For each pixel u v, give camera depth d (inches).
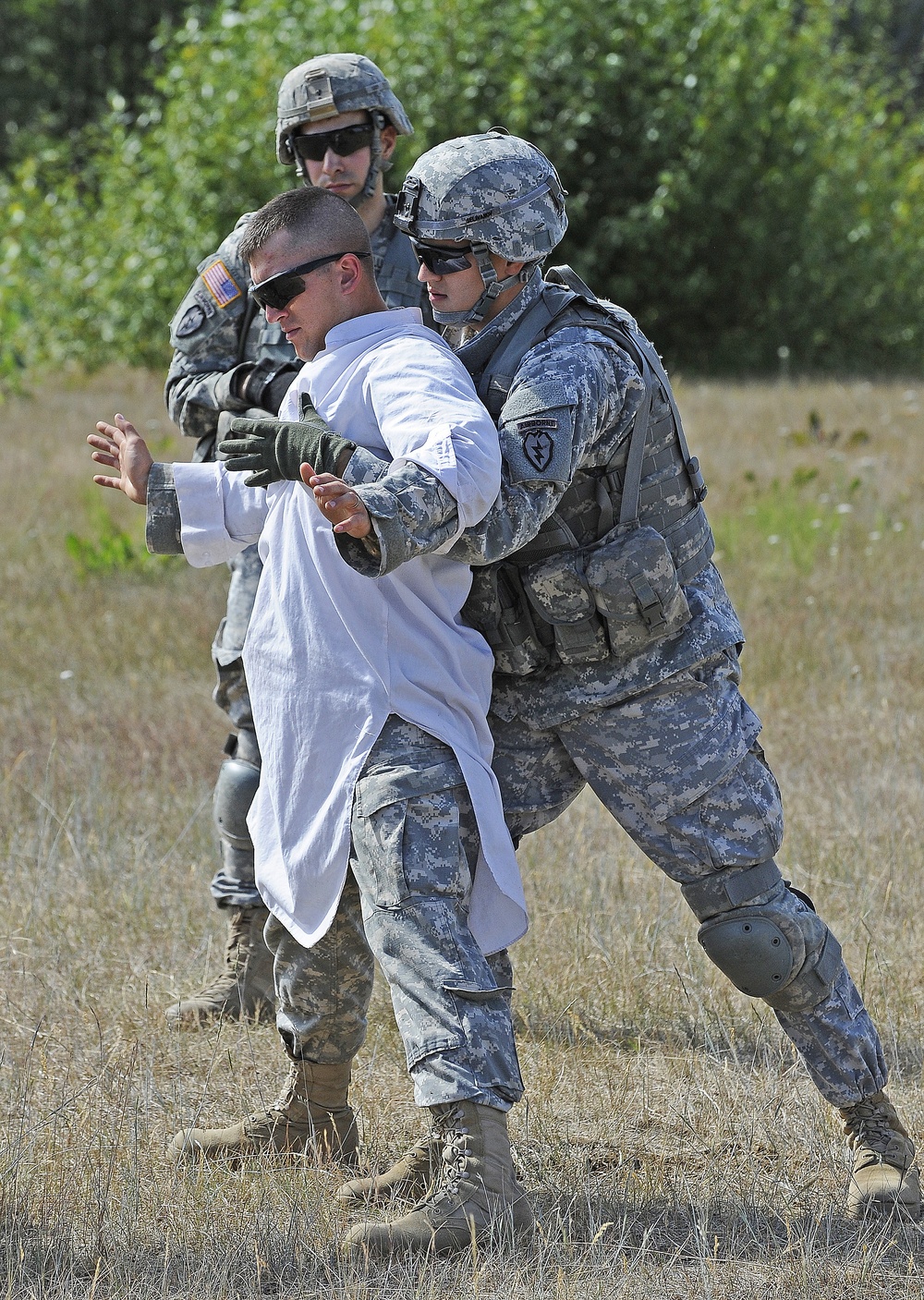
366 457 353.4
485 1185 358.3
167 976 571.5
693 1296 361.1
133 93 5511.8
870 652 999.0
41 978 561.6
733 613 426.3
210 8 4301.2
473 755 381.1
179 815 745.0
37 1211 393.7
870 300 2901.1
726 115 2758.4
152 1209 398.6
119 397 2180.1
